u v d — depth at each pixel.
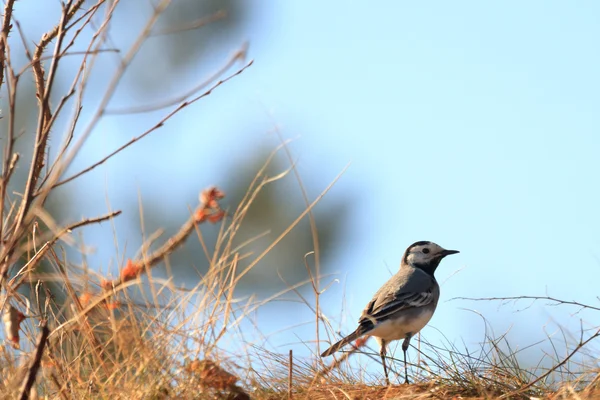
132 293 11.16
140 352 10.05
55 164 9.27
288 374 11.62
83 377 10.42
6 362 10.34
